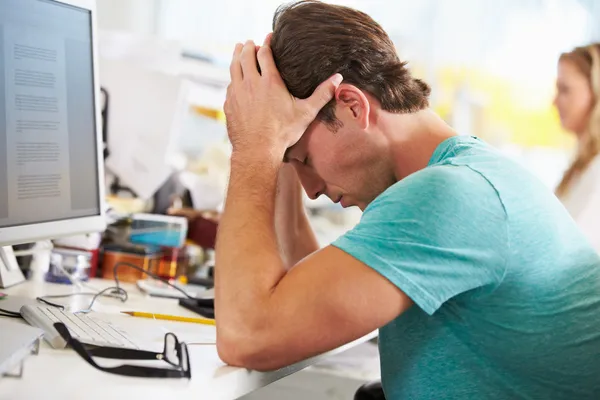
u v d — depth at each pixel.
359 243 0.90
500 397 1.00
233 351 0.93
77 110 1.31
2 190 1.12
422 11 2.71
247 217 1.00
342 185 1.11
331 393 1.67
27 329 0.88
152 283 1.55
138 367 0.86
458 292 0.91
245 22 2.86
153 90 1.84
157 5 2.92
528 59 2.63
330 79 1.06
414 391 1.04
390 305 0.89
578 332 0.97
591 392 0.98
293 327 0.89
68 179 1.28
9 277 1.34
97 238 1.58
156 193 1.88
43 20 1.20
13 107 1.14
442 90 2.72
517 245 0.93
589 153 2.35
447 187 0.92
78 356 0.90
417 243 0.89
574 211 2.36
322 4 1.12
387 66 1.08
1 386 0.75
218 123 2.00
